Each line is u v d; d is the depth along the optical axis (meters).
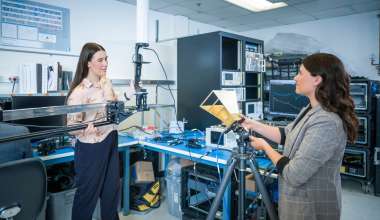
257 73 3.48
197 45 3.12
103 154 1.78
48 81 2.66
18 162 1.02
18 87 2.72
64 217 2.12
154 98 3.56
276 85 2.97
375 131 3.22
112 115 1.32
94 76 1.80
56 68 2.72
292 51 4.86
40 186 1.13
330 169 1.06
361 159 3.39
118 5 3.63
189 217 2.34
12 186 1.02
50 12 3.01
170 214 2.60
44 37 2.97
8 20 2.71
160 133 2.87
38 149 2.08
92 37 3.38
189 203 2.39
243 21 4.89
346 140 1.05
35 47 2.90
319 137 1.00
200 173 2.25
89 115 1.61
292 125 1.30
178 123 2.95
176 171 2.51
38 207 1.14
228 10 4.17
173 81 3.68
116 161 1.91
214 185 2.18
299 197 1.09
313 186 1.07
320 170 1.06
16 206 1.03
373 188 3.35
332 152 1.01
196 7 4.00
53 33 3.04
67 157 2.10
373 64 4.28
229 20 4.80
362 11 4.27
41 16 2.94
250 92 3.55
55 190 2.13
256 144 1.28
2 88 2.70
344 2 3.80
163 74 3.60
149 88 3.49
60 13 3.09
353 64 4.49
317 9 4.14
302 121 1.13
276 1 3.72
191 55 3.19
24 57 2.85
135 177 2.74
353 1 3.76
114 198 1.92
